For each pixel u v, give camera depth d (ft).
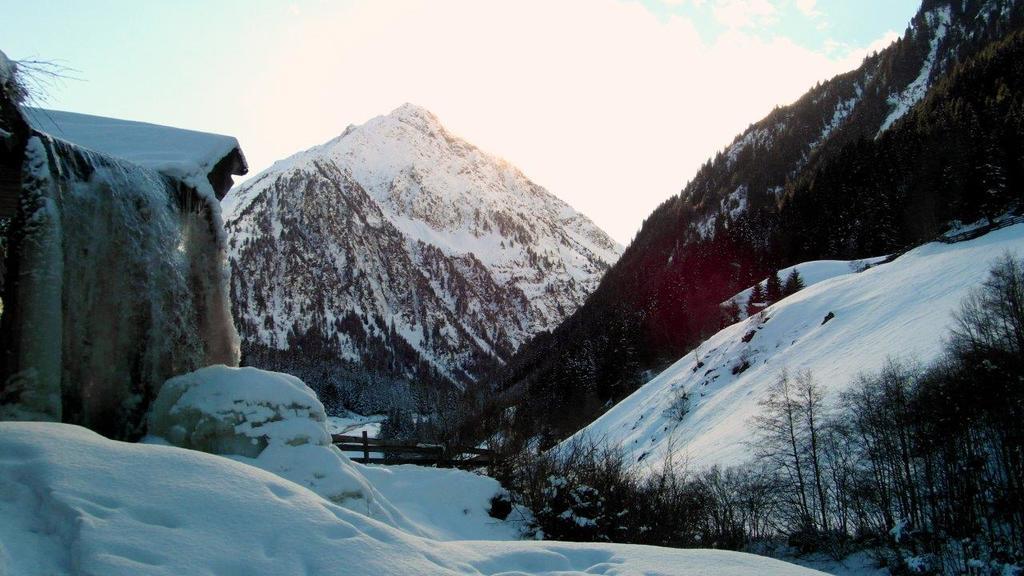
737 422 140.67
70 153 36.06
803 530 88.53
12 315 32.09
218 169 52.54
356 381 346.33
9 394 31.30
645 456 155.02
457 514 48.52
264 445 35.73
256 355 367.66
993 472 86.17
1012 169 236.43
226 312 46.03
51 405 32.24
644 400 208.03
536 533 49.55
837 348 151.64
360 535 19.57
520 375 390.42
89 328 35.65
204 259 44.91
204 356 44.21
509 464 59.62
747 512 91.81
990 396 91.86
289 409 37.76
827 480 97.86
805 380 134.10
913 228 266.98
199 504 18.88
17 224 32.78
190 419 35.96
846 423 104.47
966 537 79.97
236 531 18.26
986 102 299.79
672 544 56.85
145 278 38.42
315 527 19.22
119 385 36.91
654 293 351.46
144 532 17.12
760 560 22.72
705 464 121.29
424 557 19.70
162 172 42.91
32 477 18.39
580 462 64.03
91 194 36.32
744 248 371.97
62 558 16.17
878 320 154.40
